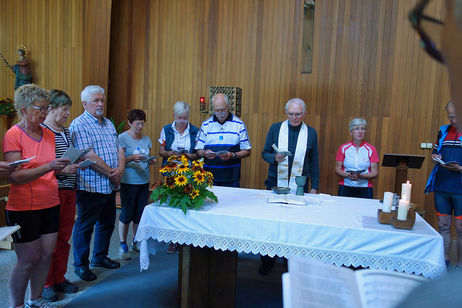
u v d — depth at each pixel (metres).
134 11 5.98
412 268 1.96
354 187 3.84
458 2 0.26
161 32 5.91
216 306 2.67
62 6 5.96
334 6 5.22
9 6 6.17
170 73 5.92
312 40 5.30
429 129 4.97
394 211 2.18
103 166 2.99
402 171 3.28
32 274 2.44
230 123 3.78
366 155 3.84
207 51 5.75
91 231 3.14
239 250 2.22
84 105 3.10
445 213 3.58
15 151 2.18
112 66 6.11
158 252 3.90
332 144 5.35
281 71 5.48
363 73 5.18
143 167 3.74
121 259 3.65
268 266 3.38
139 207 3.77
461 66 0.26
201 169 2.48
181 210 2.34
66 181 2.78
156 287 3.02
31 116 2.20
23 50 6.01
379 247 2.02
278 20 5.45
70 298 2.79
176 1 5.82
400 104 5.07
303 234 2.12
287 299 0.67
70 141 2.82
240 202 2.62
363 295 0.52
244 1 5.56
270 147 3.68
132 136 3.84
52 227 2.41
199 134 3.88
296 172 3.56
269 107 5.56
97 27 5.64
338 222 2.16
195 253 2.44
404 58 5.02
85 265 3.12
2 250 3.74
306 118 5.43
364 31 5.14
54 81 6.09
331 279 0.55
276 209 2.44
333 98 5.31
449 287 0.28
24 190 2.21
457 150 3.47
